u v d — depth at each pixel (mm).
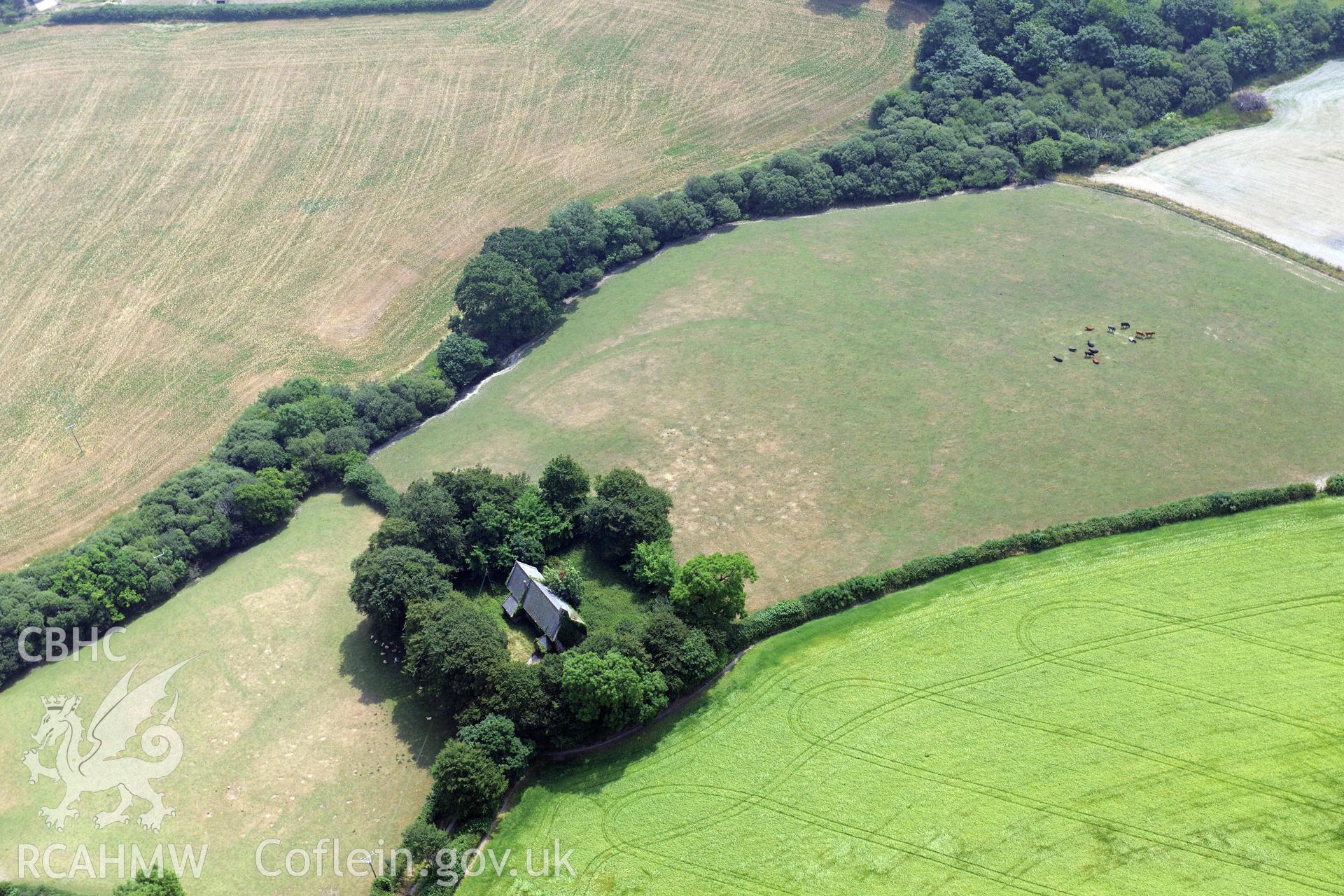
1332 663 91250
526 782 89625
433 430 130750
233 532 115375
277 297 156375
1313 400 119750
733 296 146875
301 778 91375
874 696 92938
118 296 158500
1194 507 106438
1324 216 150625
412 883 81938
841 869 80625
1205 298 137375
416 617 97312
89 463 130875
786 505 113625
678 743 91125
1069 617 98000
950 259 150000
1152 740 86875
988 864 79875
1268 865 78000
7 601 103125
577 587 103250
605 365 136875
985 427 121125
